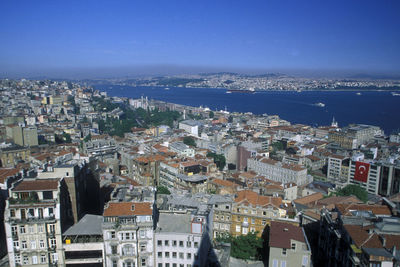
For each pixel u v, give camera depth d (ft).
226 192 515.09
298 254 332.80
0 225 351.87
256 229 429.38
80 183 349.82
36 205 298.97
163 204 403.75
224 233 436.35
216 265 335.88
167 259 317.22
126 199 346.13
